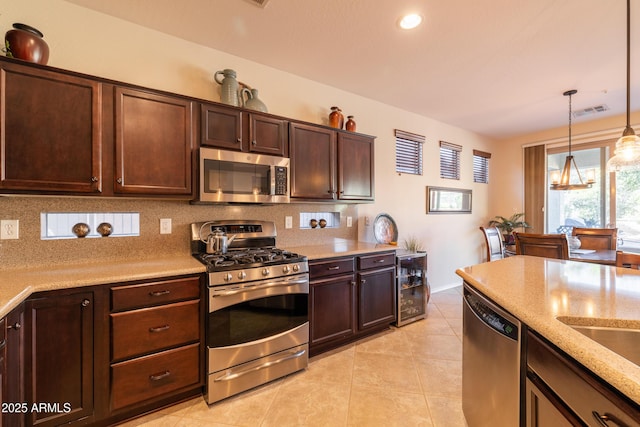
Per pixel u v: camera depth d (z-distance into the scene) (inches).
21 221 69.4
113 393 62.8
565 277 59.4
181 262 78.1
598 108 144.9
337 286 98.5
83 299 59.7
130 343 64.3
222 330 73.7
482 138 196.5
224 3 74.4
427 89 125.6
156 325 67.1
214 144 83.0
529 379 40.3
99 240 78.5
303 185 99.6
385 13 77.4
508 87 122.5
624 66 103.6
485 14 77.2
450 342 106.0
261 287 79.0
